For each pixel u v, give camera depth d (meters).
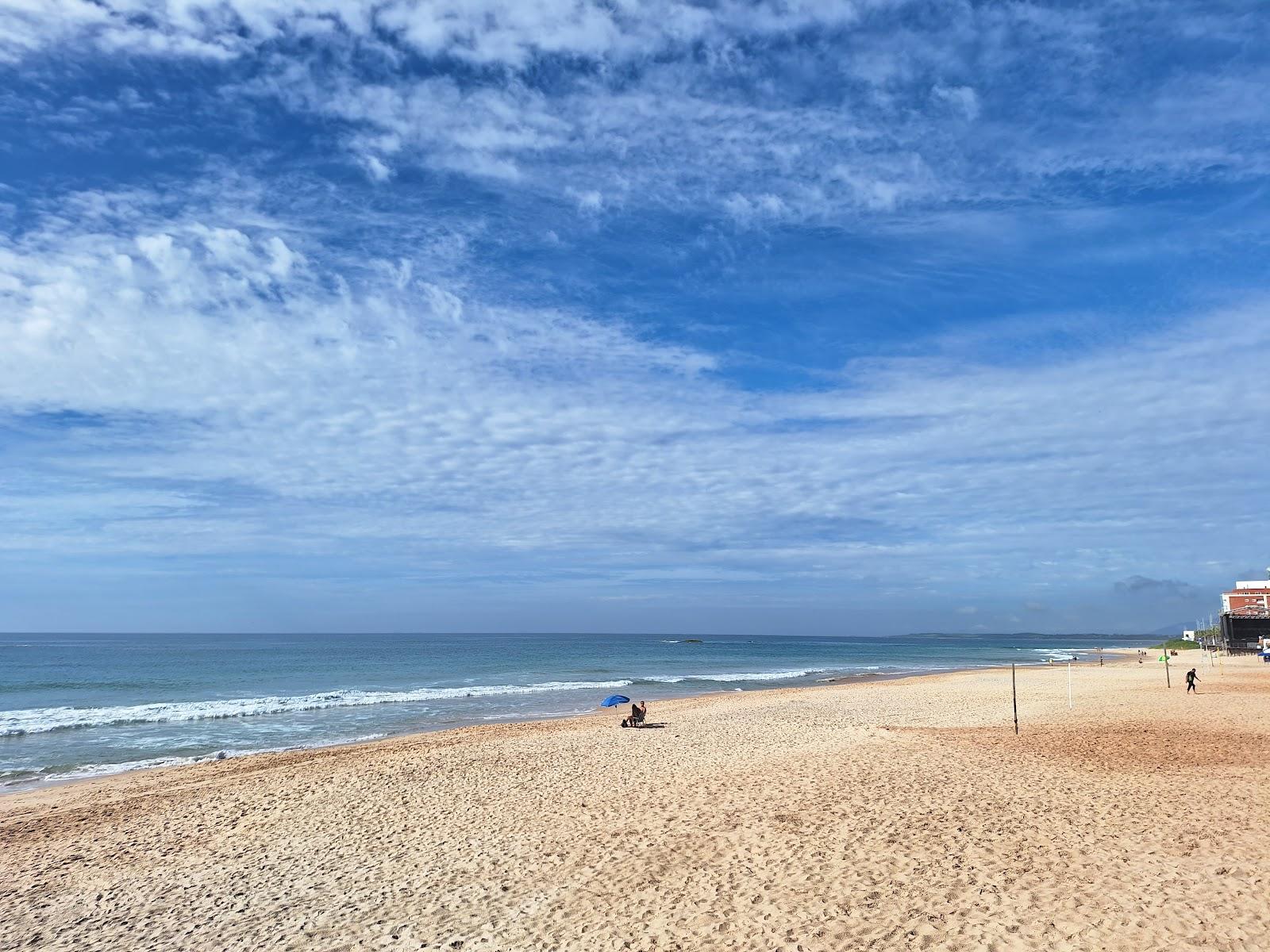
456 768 19.52
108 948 9.52
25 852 13.82
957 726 25.11
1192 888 9.09
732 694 43.62
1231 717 25.23
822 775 15.90
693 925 9.06
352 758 22.56
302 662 82.25
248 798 17.06
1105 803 13.18
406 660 89.62
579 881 10.78
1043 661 102.06
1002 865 10.21
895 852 10.87
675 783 16.50
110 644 149.75
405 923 9.79
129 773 22.41
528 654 108.62
